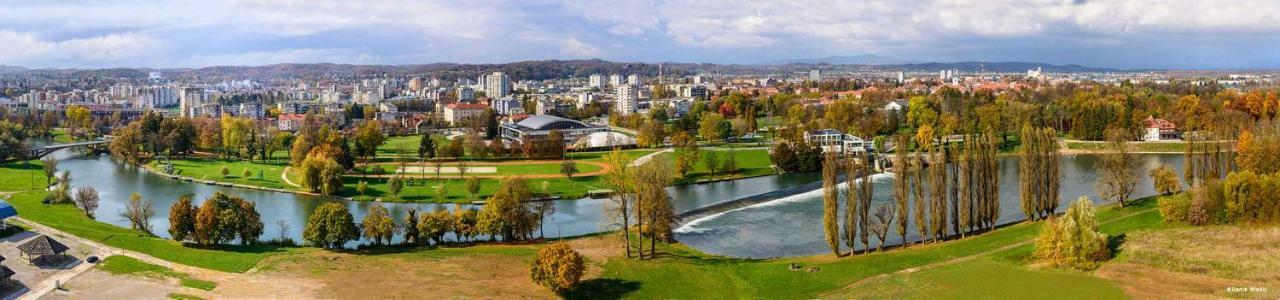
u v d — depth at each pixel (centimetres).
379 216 16650
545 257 12888
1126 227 15275
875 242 17625
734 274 14500
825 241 18188
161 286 13012
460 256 15475
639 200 15862
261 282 13338
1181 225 14912
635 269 14725
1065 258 12938
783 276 14188
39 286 12888
